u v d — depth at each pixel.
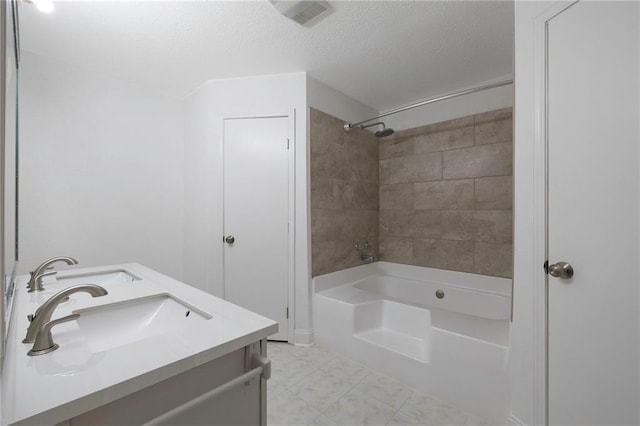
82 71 2.33
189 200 2.82
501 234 2.42
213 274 2.53
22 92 2.07
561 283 1.15
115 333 1.08
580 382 1.09
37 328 0.72
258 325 0.87
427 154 2.84
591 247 1.06
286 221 2.42
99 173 2.43
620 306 0.98
